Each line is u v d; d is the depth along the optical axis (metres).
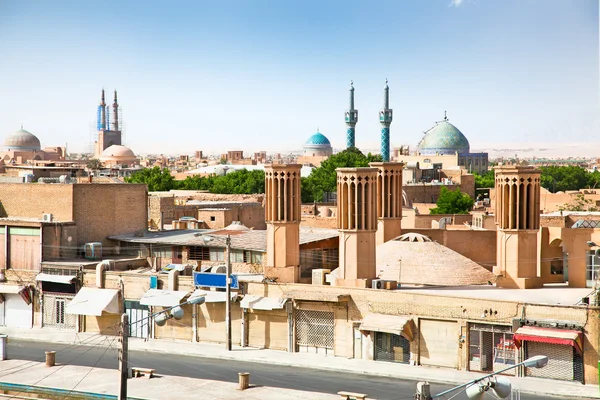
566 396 39.38
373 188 48.62
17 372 44.72
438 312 44.78
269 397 39.38
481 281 50.50
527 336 41.84
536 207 48.97
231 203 86.94
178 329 52.34
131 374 43.69
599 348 41.03
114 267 56.28
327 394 39.69
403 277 50.31
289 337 49.06
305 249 57.06
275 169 51.53
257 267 56.84
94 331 54.72
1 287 56.56
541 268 51.34
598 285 45.12
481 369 43.84
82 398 40.28
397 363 45.94
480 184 171.88
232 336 50.91
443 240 56.09
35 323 56.50
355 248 48.34
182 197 102.56
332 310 47.88
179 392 40.38
